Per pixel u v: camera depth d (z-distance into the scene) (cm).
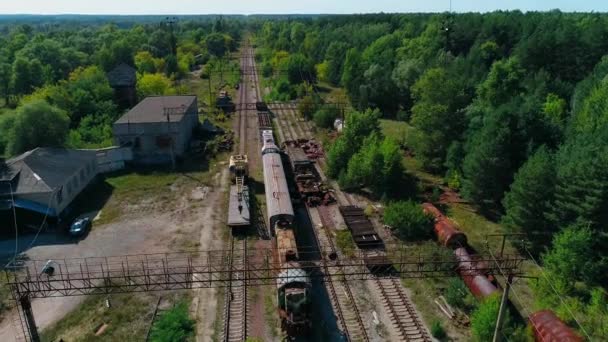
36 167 4494
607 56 7031
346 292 3319
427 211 4203
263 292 3347
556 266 3155
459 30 10306
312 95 9231
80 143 6250
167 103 6894
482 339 2719
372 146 4956
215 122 7919
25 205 4172
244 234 4125
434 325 2897
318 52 13938
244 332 2934
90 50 13788
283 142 6769
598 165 3350
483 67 8094
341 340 2866
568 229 3225
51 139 5719
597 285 3209
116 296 3275
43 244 3975
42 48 10869
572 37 7994
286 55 13200
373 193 5041
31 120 5659
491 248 3869
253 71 13412
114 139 5834
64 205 4488
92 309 3147
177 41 15912
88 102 7494
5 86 9550
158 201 4831
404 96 8400
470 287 3183
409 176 5484
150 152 5912
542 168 3647
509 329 2669
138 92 8912
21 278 3456
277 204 3922
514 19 11550
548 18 11125
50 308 3158
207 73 12181
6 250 3881
